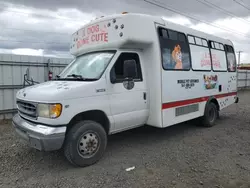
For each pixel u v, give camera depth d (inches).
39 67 356.8
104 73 171.2
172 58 215.2
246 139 231.8
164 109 205.5
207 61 271.9
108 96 171.9
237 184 140.6
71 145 155.3
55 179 145.4
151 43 196.1
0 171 156.5
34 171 156.6
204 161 174.6
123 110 182.9
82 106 156.3
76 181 142.9
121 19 179.6
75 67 199.0
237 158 181.0
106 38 189.9
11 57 322.3
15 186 137.0
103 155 184.2
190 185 138.5
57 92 147.1
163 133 252.1
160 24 205.6
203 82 262.7
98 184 139.3
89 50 208.5
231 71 329.1
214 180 145.1
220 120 326.3
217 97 293.6
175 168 161.8
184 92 231.3
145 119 205.2
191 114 245.0
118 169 159.5
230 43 332.2
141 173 153.6
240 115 365.4
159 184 139.3
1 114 319.0
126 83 184.1
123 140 225.6
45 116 146.5
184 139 230.7
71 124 163.6
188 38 241.0
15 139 227.8
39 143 144.0
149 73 201.3
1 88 315.6
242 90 898.7
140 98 195.9
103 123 180.4
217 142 221.5
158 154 188.2
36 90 161.2
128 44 183.6
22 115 169.9
